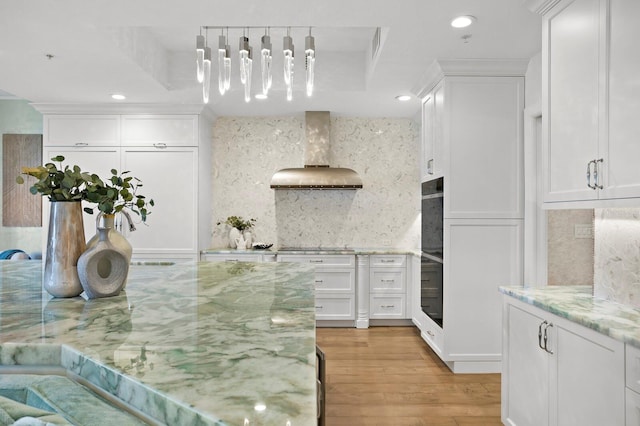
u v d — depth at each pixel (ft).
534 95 10.11
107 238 4.92
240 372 2.53
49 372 3.06
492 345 10.52
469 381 9.91
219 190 16.24
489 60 10.25
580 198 6.20
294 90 12.78
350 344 12.67
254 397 2.17
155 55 11.63
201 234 14.71
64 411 2.32
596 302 6.26
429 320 11.97
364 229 16.21
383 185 16.26
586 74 6.07
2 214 16.78
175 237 14.33
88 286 4.71
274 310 4.27
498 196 10.55
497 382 9.86
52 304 4.53
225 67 8.75
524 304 6.84
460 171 10.53
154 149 14.26
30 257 14.32
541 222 10.08
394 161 16.28
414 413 8.26
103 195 4.90
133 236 14.26
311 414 1.98
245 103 14.26
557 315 5.90
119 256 4.97
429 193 11.91
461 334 10.52
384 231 16.21
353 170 15.61
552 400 6.04
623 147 5.33
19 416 2.13
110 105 14.02
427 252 12.16
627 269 6.07
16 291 5.30
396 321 14.87
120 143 14.25
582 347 5.37
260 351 2.95
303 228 16.22
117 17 8.00
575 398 5.51
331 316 14.48
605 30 5.66
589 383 5.23
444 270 10.53
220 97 13.43
